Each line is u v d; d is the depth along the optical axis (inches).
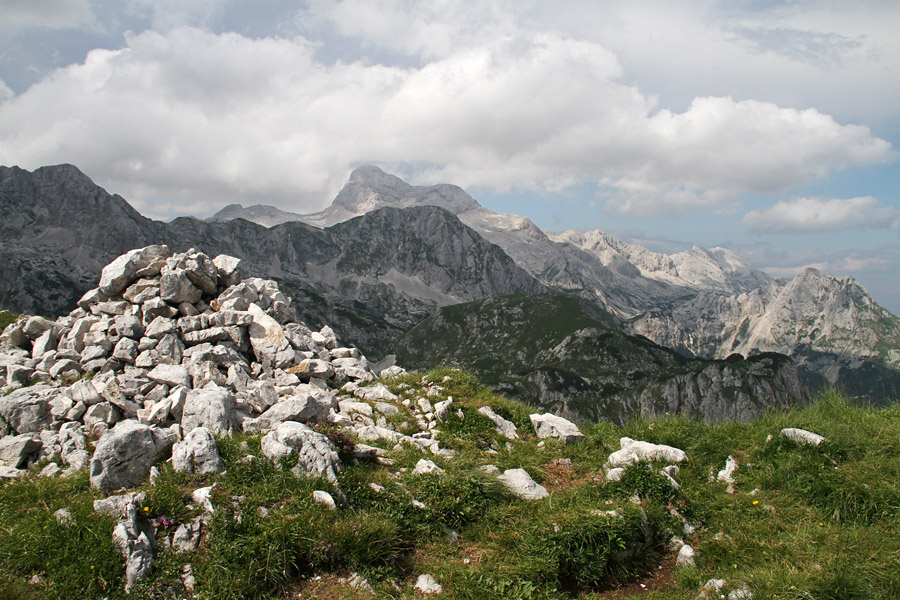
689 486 523.5
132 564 364.5
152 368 695.7
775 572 383.6
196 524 403.2
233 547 381.7
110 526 385.7
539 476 583.2
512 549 435.8
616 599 404.2
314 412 597.3
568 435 685.3
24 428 562.6
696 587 401.7
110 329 749.3
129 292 815.7
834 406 626.2
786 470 508.1
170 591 358.6
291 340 818.8
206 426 535.2
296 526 399.5
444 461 567.2
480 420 716.7
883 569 372.8
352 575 390.3
